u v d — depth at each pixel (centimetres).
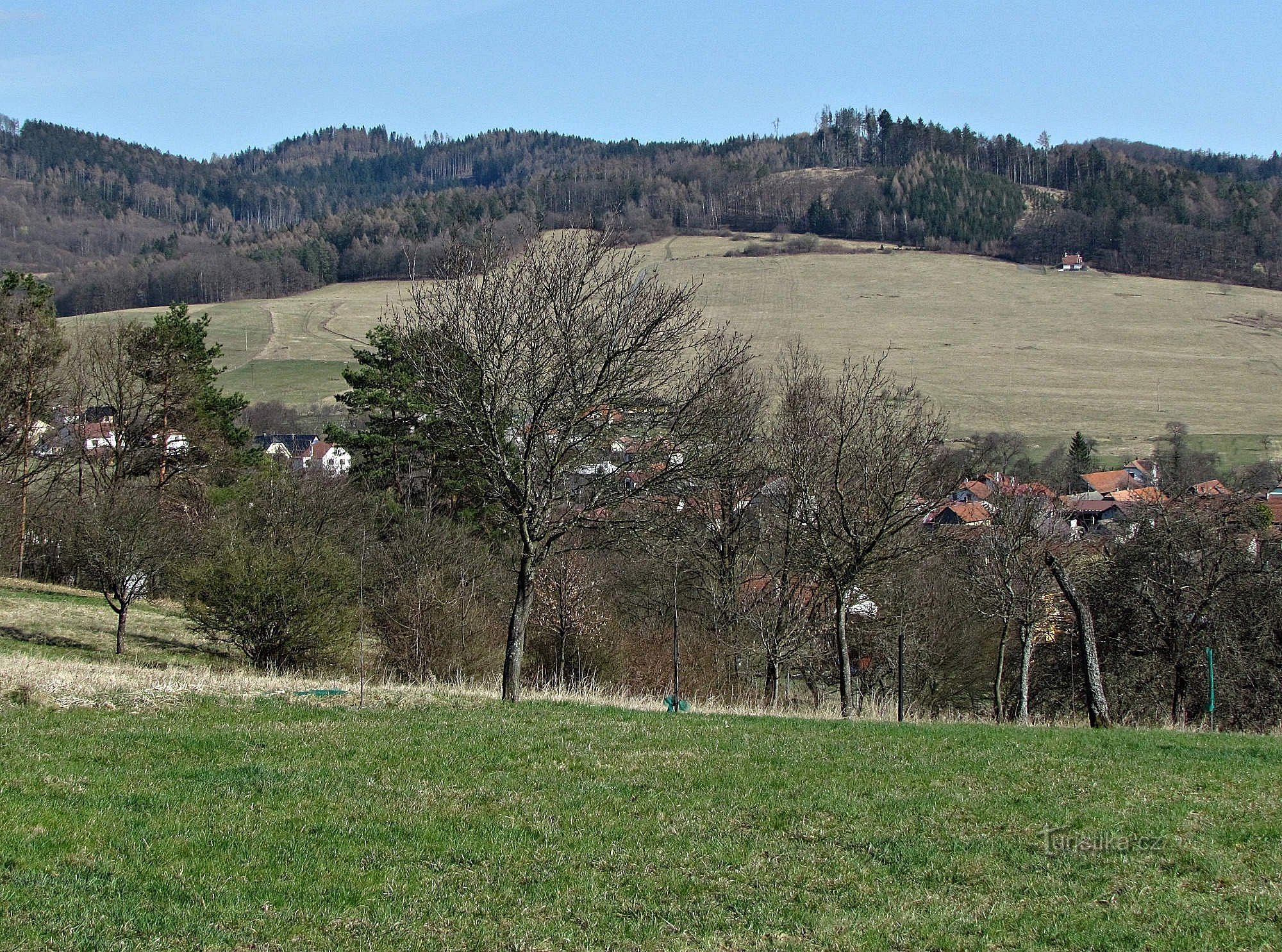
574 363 1933
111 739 1329
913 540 2892
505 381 1972
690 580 3575
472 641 3106
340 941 773
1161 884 946
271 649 2961
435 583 3116
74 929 754
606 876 935
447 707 1792
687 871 953
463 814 1093
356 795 1142
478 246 2094
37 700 1534
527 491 1978
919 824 1117
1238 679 3334
